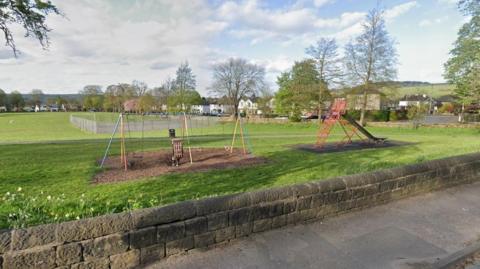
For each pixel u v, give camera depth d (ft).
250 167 27.20
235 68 167.32
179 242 9.69
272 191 11.70
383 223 12.95
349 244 10.98
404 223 13.05
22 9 24.67
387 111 116.47
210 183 20.80
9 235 7.50
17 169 25.66
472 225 13.04
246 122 117.60
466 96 72.43
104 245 8.52
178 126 112.16
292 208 12.17
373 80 92.07
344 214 13.70
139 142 51.98
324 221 12.84
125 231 8.77
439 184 17.94
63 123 141.08
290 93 112.98
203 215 10.09
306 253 10.21
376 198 14.89
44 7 25.72
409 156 35.06
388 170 15.66
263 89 165.37
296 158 33.45
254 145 47.57
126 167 26.50
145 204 15.31
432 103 203.62
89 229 8.29
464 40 68.08
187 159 32.14
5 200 14.93
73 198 16.70
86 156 33.60
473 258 10.71
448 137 63.62
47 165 27.76
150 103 161.68
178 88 164.76
